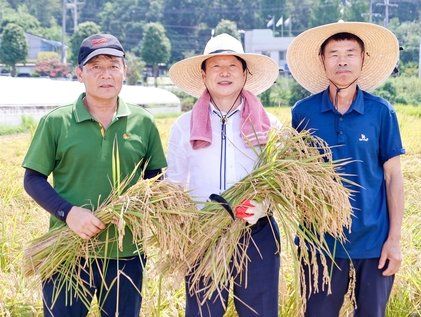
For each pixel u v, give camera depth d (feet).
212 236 12.29
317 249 12.97
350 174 12.70
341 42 12.91
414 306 16.01
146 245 12.22
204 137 12.69
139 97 143.02
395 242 12.85
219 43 12.96
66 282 12.41
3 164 47.24
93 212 12.19
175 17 403.95
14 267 18.29
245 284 12.46
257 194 12.30
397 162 12.98
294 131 12.62
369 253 12.85
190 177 13.00
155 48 279.08
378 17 326.85
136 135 12.82
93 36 12.62
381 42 13.52
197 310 12.60
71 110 12.61
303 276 12.58
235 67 13.02
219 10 403.95
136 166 12.35
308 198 12.01
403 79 182.29
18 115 112.78
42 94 121.60
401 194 12.96
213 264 12.02
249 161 12.85
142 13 404.77
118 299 12.49
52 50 338.75
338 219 12.22
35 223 21.84
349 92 12.92
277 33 334.44
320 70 14.16
